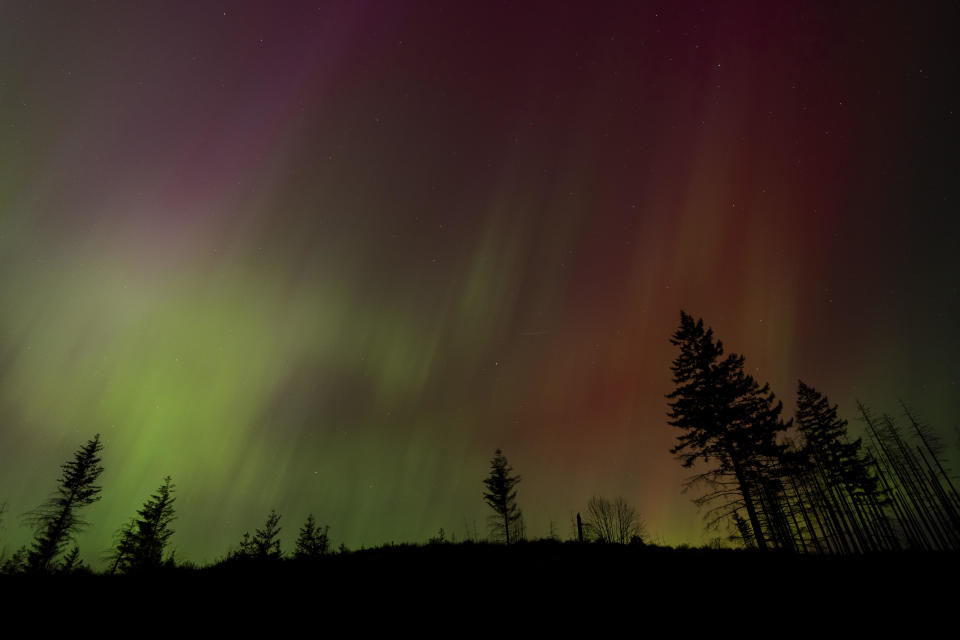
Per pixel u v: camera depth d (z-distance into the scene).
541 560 16.72
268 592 12.37
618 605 10.92
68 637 9.21
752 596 11.44
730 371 23.17
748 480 21.00
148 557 31.81
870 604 10.66
